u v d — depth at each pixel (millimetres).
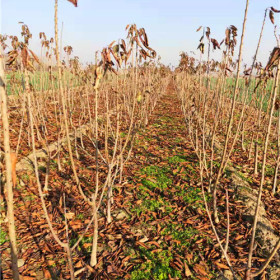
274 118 7961
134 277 2141
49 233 2570
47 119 6168
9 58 1603
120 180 3648
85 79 4605
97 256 2346
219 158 4711
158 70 9055
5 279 1981
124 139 5645
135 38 1946
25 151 4203
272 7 1904
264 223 2814
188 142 5648
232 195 3449
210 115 7930
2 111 1146
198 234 2715
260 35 2260
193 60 6375
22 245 2387
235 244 2586
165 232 2738
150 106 9203
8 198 1227
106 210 2994
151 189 3607
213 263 2328
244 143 5641
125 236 2629
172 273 2201
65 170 3920
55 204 3055
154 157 4789
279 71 1628
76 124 6297
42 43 4270
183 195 3473
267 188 3791
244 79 5137
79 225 2738
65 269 2174
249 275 1653
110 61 1664
